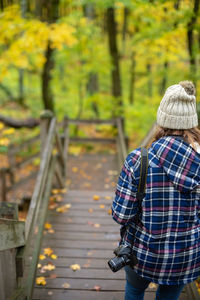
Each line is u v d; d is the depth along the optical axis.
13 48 5.68
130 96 13.84
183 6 5.46
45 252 3.28
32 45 5.68
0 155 9.06
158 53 7.75
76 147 9.05
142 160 1.46
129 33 12.80
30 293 2.48
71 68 11.20
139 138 11.18
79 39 8.09
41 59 6.41
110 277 2.89
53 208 4.40
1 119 6.88
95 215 4.23
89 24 8.44
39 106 12.23
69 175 6.95
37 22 5.73
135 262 1.59
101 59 9.12
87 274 2.93
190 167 1.42
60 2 7.53
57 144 5.23
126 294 1.86
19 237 2.07
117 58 9.06
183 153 1.42
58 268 3.01
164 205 1.47
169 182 1.45
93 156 8.26
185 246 1.52
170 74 6.53
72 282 2.81
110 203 4.62
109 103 9.25
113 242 3.54
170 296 1.72
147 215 1.50
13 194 7.05
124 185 1.51
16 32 5.77
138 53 9.89
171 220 1.48
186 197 1.47
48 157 3.92
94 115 11.82
